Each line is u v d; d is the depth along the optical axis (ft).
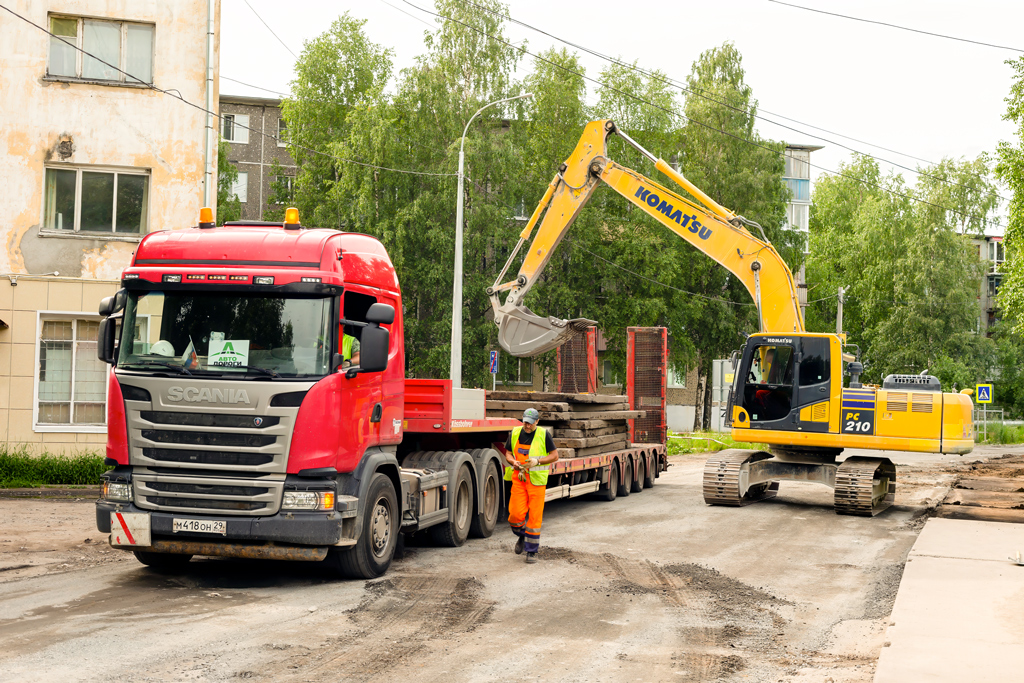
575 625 26.03
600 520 48.93
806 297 194.08
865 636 25.89
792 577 34.27
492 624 25.84
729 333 150.00
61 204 61.11
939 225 180.45
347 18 156.56
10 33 60.03
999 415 194.70
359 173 128.98
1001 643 23.76
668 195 57.93
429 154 127.85
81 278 59.98
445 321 119.96
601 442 55.93
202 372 28.63
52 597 27.40
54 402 59.26
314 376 28.68
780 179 155.22
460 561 35.76
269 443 28.35
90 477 57.16
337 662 21.61
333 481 28.94
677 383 184.75
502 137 127.34
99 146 61.46
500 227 122.01
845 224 223.51
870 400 53.47
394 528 33.17
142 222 62.69
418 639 23.95
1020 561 35.32
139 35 62.95
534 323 55.77
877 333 191.93
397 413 33.78
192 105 63.26
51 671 20.06
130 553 35.01
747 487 56.85
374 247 33.19
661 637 24.99
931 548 38.96
